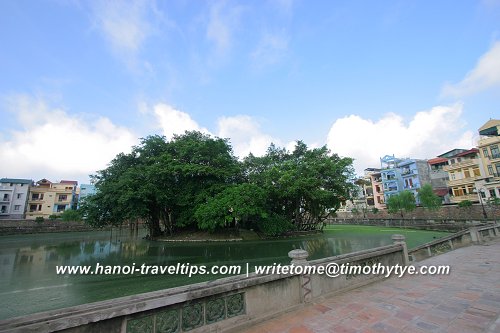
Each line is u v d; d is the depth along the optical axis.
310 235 32.06
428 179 52.16
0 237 41.66
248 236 30.06
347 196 32.66
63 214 51.56
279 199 32.59
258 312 4.49
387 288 6.15
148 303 3.38
